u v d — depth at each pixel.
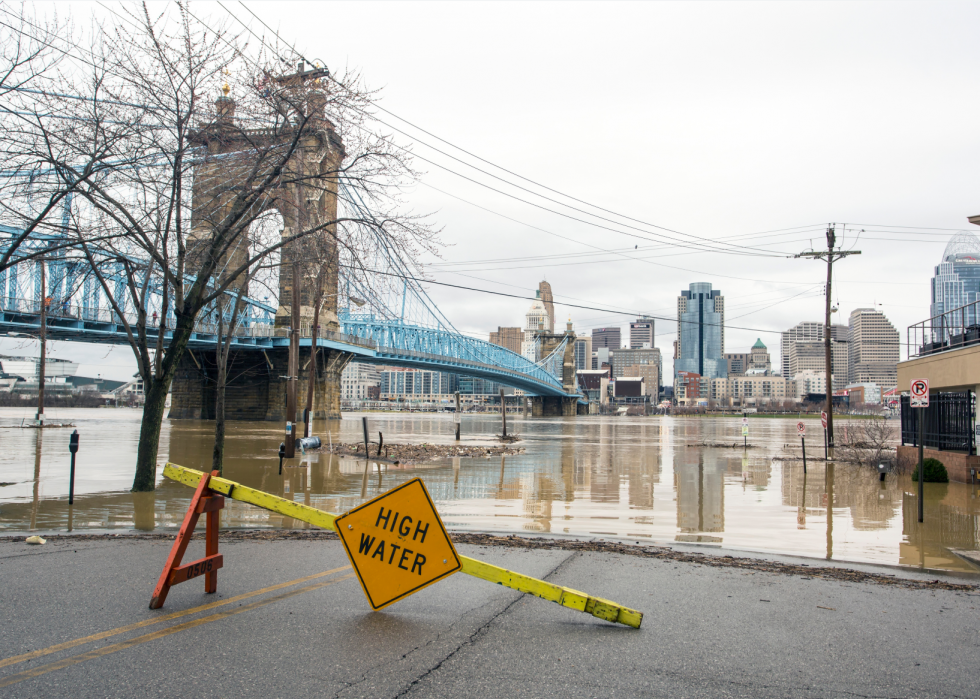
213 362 69.06
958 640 5.25
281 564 7.36
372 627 5.29
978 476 18.11
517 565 7.57
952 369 18.91
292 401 23.78
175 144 14.29
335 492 15.47
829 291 32.56
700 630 5.39
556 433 58.38
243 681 4.23
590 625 5.48
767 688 4.28
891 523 12.18
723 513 13.27
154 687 4.11
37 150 13.09
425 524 5.61
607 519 12.34
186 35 13.71
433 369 101.31
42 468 20.05
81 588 6.27
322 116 14.53
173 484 16.23
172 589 6.29
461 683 4.27
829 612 5.95
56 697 3.96
